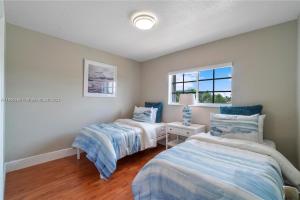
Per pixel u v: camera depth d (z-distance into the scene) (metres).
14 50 2.23
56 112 2.67
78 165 2.43
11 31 2.20
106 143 2.12
